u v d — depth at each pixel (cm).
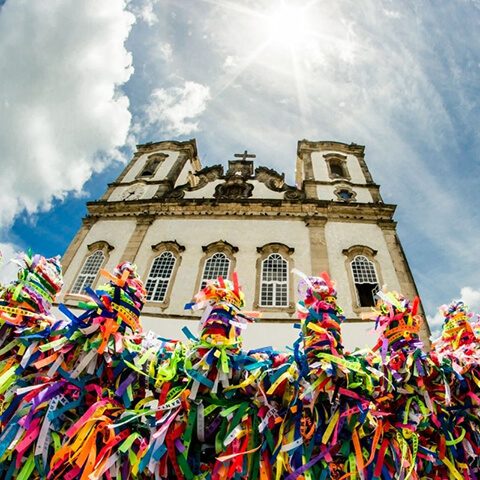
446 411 306
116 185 1752
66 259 1323
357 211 1409
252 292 1124
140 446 269
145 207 1491
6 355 317
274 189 1609
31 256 368
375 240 1303
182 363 301
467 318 367
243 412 271
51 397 279
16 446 257
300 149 1902
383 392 300
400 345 304
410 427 285
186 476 256
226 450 262
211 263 1235
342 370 264
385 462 282
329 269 1188
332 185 1617
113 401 285
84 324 301
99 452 262
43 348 290
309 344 282
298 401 274
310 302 312
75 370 284
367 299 1177
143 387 310
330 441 271
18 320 321
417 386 299
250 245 1286
